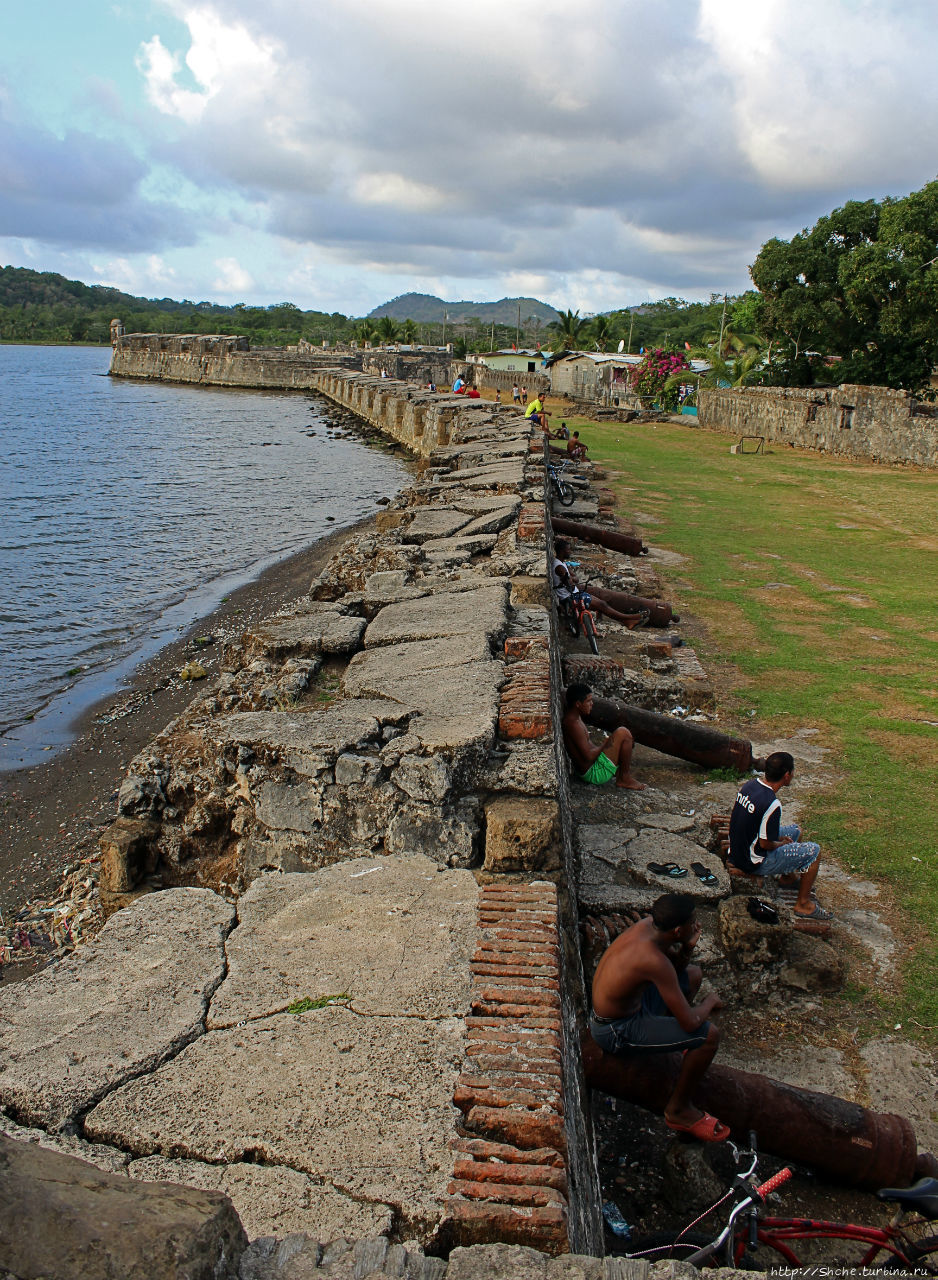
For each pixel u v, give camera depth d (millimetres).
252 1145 2783
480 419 29750
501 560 9586
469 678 6191
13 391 81250
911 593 14961
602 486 25625
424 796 4984
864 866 6906
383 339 97875
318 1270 2312
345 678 6406
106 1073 3078
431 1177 2660
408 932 3932
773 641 12375
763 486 26438
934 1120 4668
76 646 16141
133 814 5586
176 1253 1951
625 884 6281
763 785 6074
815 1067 5051
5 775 10875
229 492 32812
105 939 3887
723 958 5715
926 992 5582
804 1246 4039
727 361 57062
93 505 30328
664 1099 4223
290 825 5199
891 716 9758
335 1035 3256
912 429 30578
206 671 14312
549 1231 2496
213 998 3488
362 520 27453
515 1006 3381
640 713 8391
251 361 84688
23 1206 2043
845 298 36750
